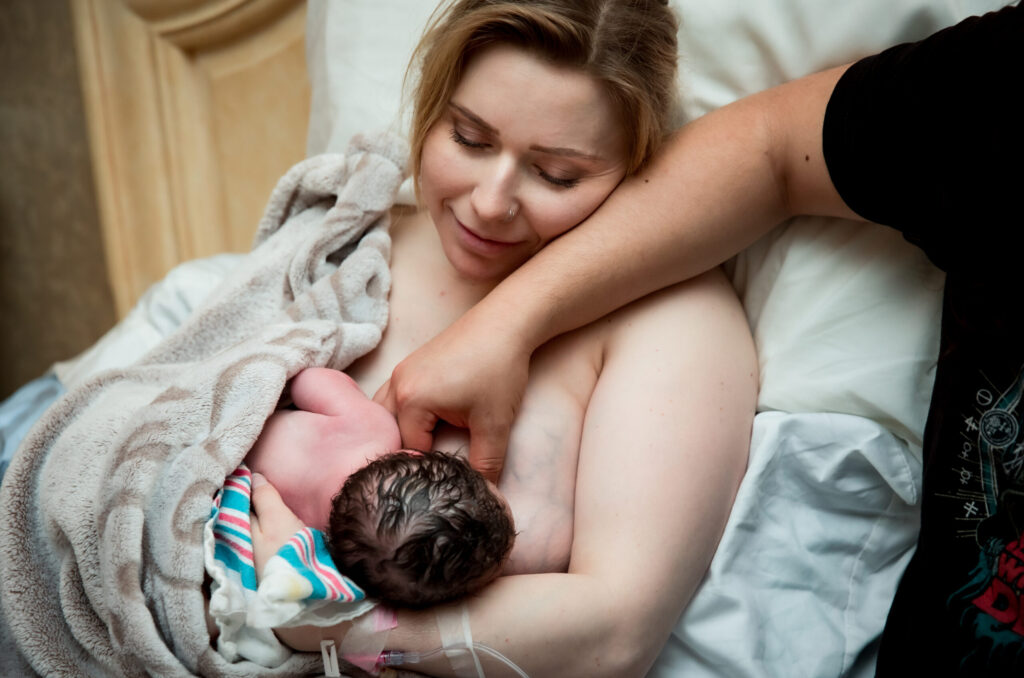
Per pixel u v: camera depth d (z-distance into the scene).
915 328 0.92
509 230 0.89
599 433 0.88
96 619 0.86
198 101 1.88
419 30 1.20
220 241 2.00
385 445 0.88
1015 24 0.73
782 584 0.93
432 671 0.81
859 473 0.95
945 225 0.79
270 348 0.91
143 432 0.86
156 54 1.85
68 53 1.93
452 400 0.85
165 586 0.81
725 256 0.94
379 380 1.00
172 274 1.31
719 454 0.88
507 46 0.83
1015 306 0.77
